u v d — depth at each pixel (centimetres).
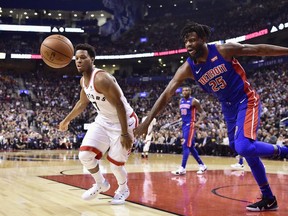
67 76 3747
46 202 420
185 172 794
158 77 3569
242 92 364
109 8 3950
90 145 395
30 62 3731
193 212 360
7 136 2345
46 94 3366
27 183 602
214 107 2392
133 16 4128
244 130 353
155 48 3534
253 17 3272
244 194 487
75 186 561
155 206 395
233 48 352
